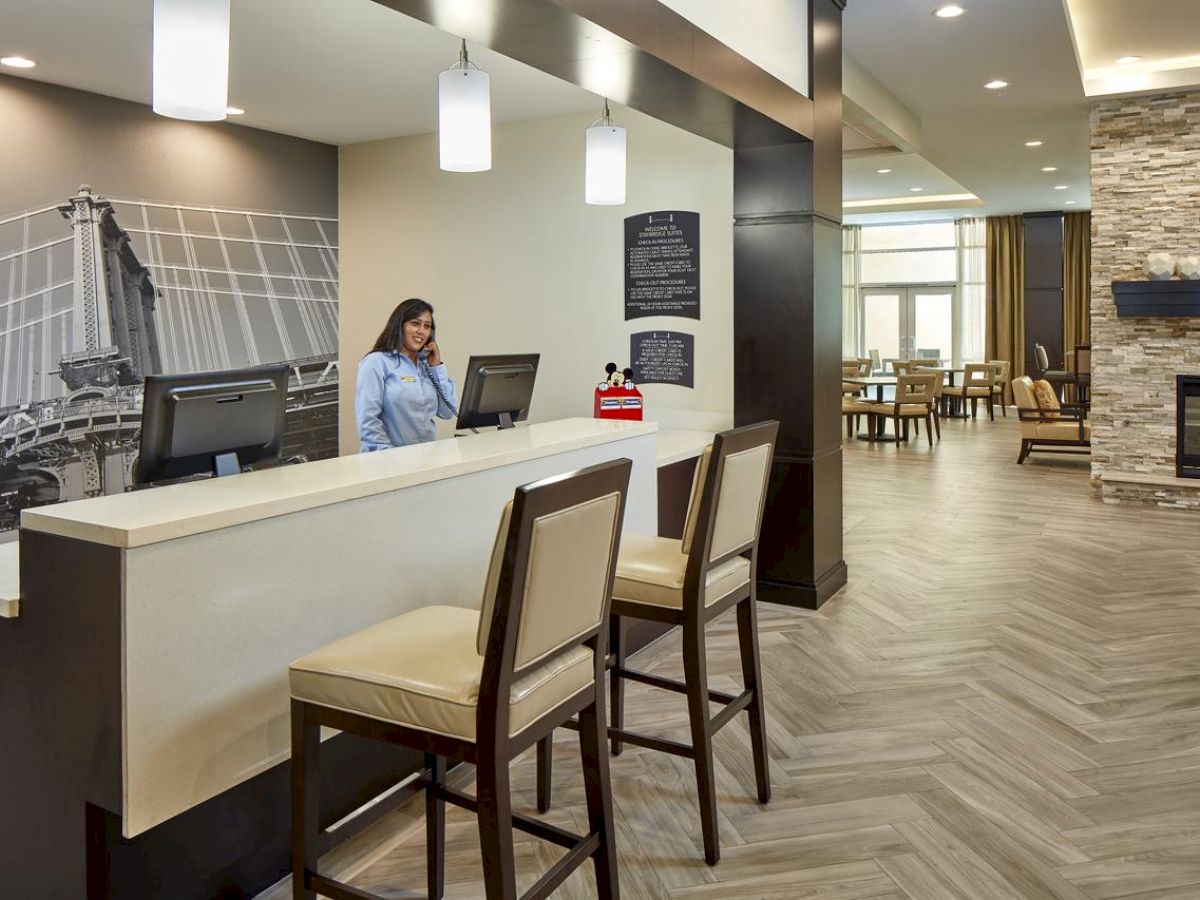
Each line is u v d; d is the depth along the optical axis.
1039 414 8.95
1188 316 6.46
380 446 3.61
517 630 1.58
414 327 3.66
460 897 2.09
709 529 2.20
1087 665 3.57
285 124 5.50
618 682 2.78
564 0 2.38
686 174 4.89
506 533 1.56
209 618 1.86
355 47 4.03
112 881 1.80
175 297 5.27
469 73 2.88
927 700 3.22
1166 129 6.55
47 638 1.82
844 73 5.54
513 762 2.77
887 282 15.19
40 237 4.66
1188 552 5.38
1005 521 6.30
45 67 4.38
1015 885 2.13
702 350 4.91
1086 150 8.59
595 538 1.75
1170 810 2.46
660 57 2.84
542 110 5.15
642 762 2.76
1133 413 6.84
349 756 2.39
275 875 2.17
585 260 5.25
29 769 1.88
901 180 11.11
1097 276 6.86
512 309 5.52
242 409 2.36
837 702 3.21
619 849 2.29
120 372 5.04
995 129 7.68
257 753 1.99
